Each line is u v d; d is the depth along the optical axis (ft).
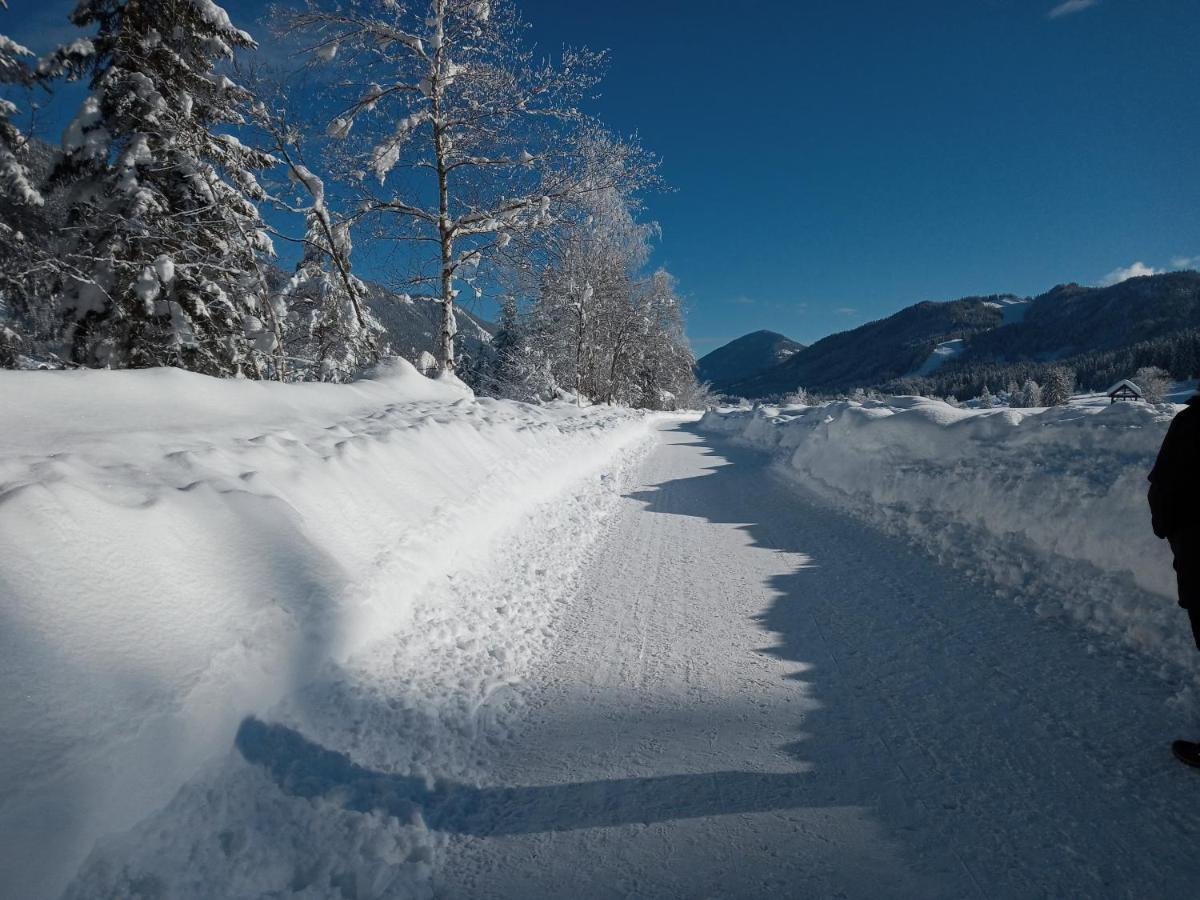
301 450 15.76
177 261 37.06
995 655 11.60
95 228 35.63
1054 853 6.97
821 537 21.12
